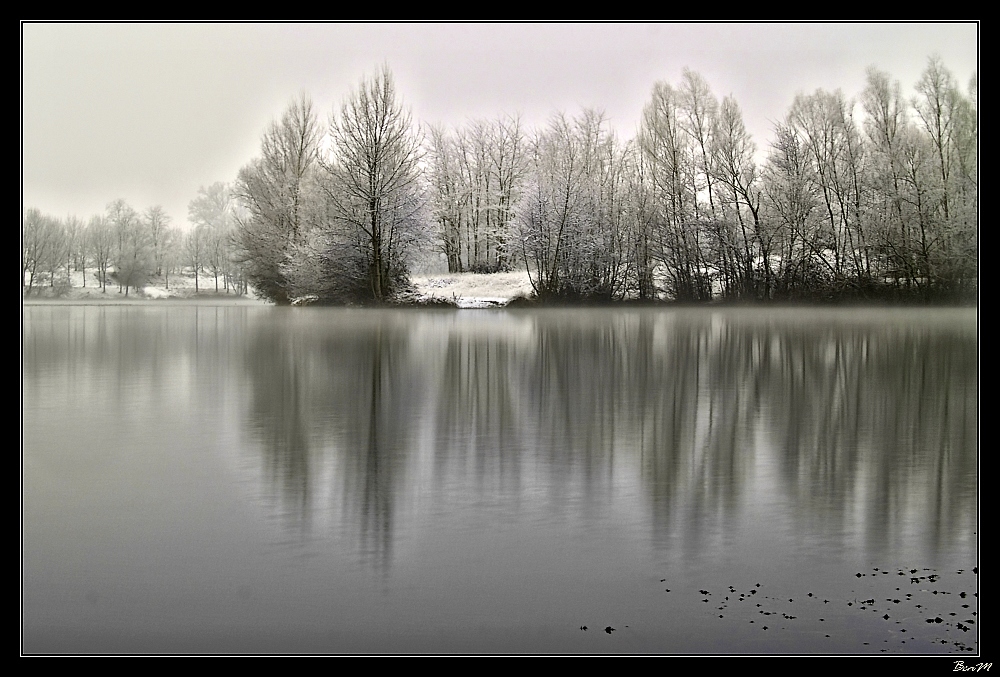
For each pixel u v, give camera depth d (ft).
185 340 126.82
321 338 129.90
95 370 86.79
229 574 29.81
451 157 303.48
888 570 29.96
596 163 252.21
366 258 248.93
